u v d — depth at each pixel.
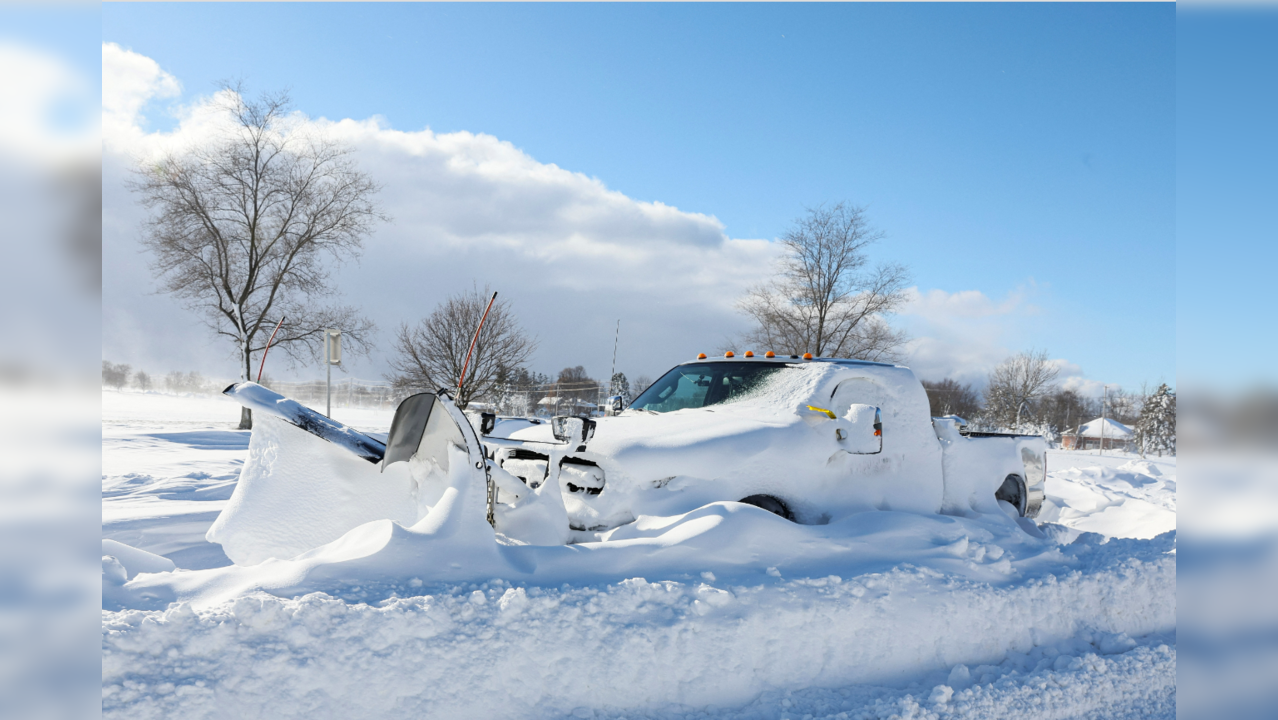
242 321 26.42
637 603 3.42
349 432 4.35
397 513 4.29
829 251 34.12
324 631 2.85
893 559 4.37
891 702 3.42
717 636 3.42
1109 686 3.82
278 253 27.34
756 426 5.04
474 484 3.79
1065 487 10.61
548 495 4.45
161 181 25.61
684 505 4.53
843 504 5.20
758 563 4.02
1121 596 4.65
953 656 3.97
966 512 6.01
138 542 5.64
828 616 3.71
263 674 2.66
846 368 5.76
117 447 14.58
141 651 2.58
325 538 4.23
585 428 4.53
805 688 3.50
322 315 27.73
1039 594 4.40
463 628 3.06
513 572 3.54
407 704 2.82
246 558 4.17
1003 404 59.78
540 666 3.08
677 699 3.26
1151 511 9.18
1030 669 4.00
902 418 5.76
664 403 6.43
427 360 24.33
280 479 4.28
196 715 2.49
